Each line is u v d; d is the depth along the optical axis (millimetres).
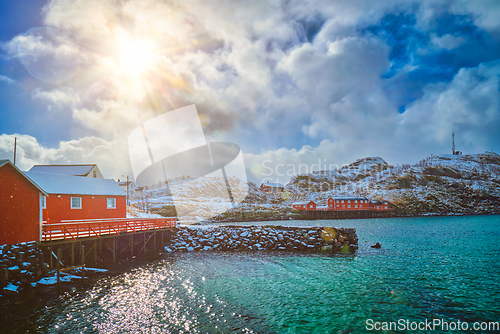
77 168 50531
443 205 156125
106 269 24609
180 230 40875
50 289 18312
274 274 23672
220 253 33906
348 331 13820
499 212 148625
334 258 31156
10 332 12773
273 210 110312
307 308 16344
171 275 23016
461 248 39188
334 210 122125
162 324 13891
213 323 14141
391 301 17781
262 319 14758
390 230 67375
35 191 21047
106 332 12961
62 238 22719
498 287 20734
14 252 18344
